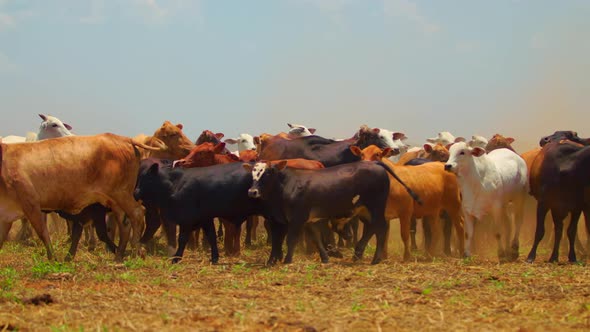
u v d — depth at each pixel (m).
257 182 15.11
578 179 16.41
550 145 16.94
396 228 24.00
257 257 17.97
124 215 18.58
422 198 16.97
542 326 9.51
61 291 12.00
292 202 15.29
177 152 20.98
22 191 15.48
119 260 16.41
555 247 16.62
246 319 9.74
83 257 17.67
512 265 15.78
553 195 16.52
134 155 16.44
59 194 15.82
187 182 16.09
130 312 10.28
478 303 11.05
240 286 12.68
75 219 16.88
